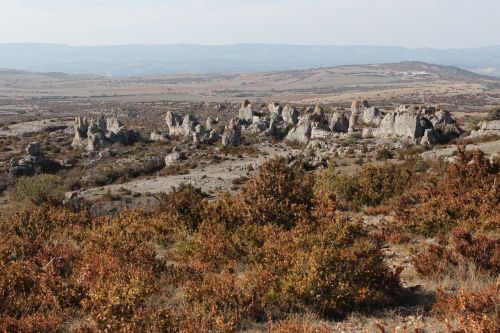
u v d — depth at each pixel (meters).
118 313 8.04
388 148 51.84
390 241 13.86
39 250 13.15
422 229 14.36
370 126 69.62
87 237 16.17
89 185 49.34
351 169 42.53
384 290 9.05
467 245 10.77
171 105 199.88
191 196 19.14
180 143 72.38
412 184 24.38
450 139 52.94
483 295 8.04
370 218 18.72
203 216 17.14
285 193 16.34
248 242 12.51
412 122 54.88
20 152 64.12
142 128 97.94
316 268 8.85
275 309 8.88
